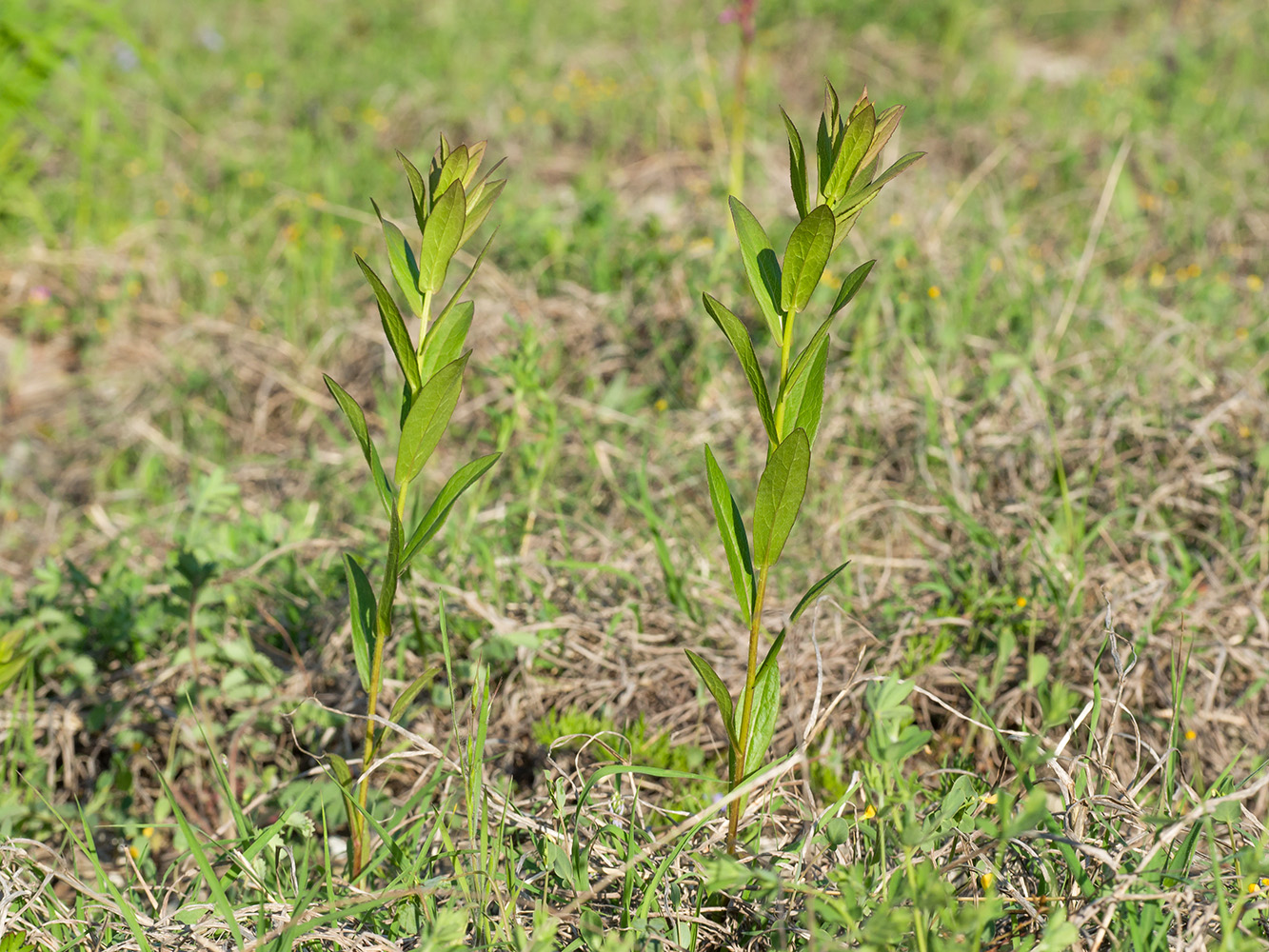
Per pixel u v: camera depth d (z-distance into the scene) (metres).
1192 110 6.31
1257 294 4.24
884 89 7.50
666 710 2.64
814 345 1.61
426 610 2.81
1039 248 4.77
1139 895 1.57
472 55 7.87
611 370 4.12
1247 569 2.89
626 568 3.02
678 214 4.97
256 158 6.09
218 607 2.88
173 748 2.60
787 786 2.32
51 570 2.76
